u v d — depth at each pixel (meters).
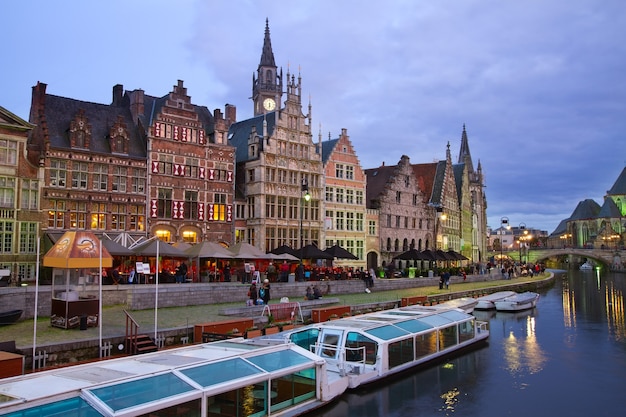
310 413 17.45
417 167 85.75
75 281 27.20
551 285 78.06
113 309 29.77
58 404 11.88
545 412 18.92
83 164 39.97
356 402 19.64
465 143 134.00
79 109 40.31
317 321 29.19
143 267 30.52
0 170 35.53
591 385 22.17
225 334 23.05
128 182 42.00
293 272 44.28
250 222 50.34
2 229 35.47
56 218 38.47
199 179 46.28
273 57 110.75
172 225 44.22
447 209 81.31
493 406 19.48
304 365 17.23
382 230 64.00
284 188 51.84
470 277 63.06
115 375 13.58
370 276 45.94
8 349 18.14
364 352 21.64
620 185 175.62
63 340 20.44
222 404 14.60
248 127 56.03
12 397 11.62
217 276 41.53
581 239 182.25
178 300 32.12
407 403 19.66
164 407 12.91
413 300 38.50
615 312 44.78
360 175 61.12
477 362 25.83
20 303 26.66
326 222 55.81
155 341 22.20
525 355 27.45
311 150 54.75
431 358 25.09
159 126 43.88
